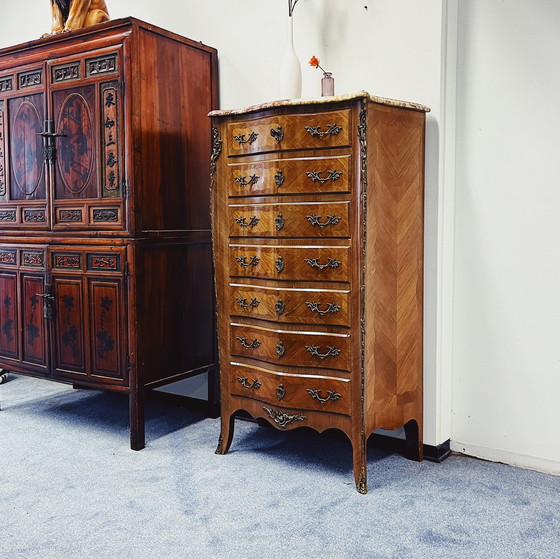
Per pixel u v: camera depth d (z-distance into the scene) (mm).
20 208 2781
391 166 2111
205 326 2793
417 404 2293
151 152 2482
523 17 2176
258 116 2162
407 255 2201
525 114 2197
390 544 1700
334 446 2479
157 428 2709
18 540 1726
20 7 3660
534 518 1851
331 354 2082
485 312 2322
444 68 2258
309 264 2098
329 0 2502
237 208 2258
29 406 3027
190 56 2674
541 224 2191
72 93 2549
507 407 2297
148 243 2471
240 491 2043
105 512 1893
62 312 2641
